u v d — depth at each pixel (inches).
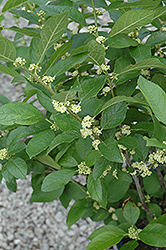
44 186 31.1
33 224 58.4
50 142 28.6
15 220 59.2
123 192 38.6
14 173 32.7
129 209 34.2
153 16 29.6
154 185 40.7
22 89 82.5
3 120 27.0
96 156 29.7
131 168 33.4
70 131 28.3
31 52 33.0
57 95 27.3
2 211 60.7
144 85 26.2
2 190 64.1
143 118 33.4
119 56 33.7
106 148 28.7
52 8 31.2
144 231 31.3
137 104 32.4
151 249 40.3
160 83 33.4
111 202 39.1
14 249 55.2
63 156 33.3
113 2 31.5
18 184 64.9
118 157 28.2
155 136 28.1
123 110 29.8
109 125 29.8
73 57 29.0
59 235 56.1
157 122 28.0
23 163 32.8
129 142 30.1
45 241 55.7
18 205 61.4
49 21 26.8
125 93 31.9
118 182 38.4
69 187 38.0
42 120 28.8
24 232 57.2
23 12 33.7
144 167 33.0
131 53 30.9
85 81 29.2
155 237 30.5
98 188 30.3
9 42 27.0
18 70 36.3
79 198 37.8
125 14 28.6
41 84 28.8
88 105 30.0
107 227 33.7
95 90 28.7
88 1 33.9
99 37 30.2
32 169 36.9
